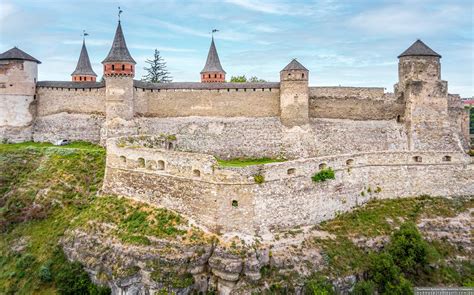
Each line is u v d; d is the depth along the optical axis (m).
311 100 55.00
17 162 49.47
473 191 47.16
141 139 47.09
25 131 57.03
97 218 38.41
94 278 34.06
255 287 31.42
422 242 36.22
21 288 34.81
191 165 36.31
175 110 55.41
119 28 53.88
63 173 46.34
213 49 73.81
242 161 51.28
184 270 32.41
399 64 55.97
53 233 39.22
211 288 32.66
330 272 33.28
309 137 52.69
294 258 33.38
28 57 57.53
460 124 57.91
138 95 54.47
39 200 43.47
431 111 53.88
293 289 31.48
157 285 31.83
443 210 43.84
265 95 54.31
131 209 38.59
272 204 36.00
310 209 38.44
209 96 54.81
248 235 34.53
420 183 46.25
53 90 57.38
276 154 52.00
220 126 54.03
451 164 46.97
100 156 48.38
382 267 34.00
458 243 40.12
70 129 55.94
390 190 45.16
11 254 38.38
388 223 40.41
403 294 32.91
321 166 39.81
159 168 38.81
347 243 36.69
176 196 37.12
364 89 55.56
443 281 36.09
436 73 53.97
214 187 34.88
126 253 33.59
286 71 52.59
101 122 55.09
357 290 32.41
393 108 55.72
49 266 35.88
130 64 52.34
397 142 53.97
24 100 56.91
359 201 42.91
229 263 31.98
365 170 43.78
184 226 35.31
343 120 55.25
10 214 42.41
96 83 56.81
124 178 41.12
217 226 34.62
